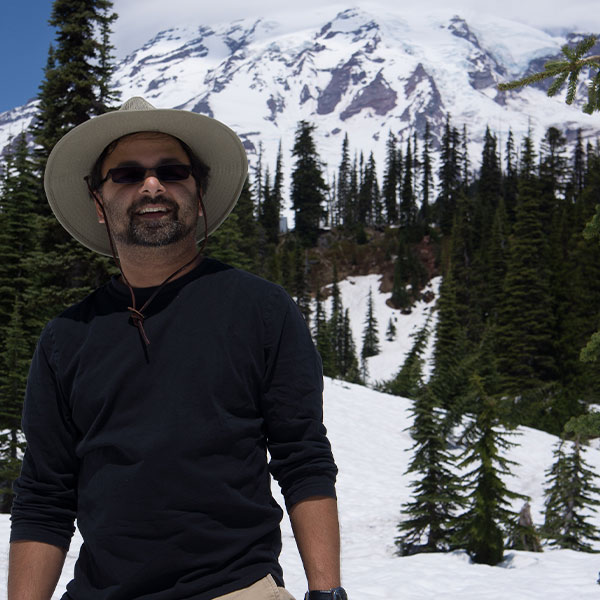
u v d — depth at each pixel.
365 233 128.12
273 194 137.88
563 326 57.62
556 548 18.61
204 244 2.42
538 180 103.62
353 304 115.81
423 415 19.95
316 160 130.75
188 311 2.12
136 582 1.94
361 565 12.39
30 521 2.17
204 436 1.99
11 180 26.20
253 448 2.06
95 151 2.36
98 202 2.44
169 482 1.96
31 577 2.11
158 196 2.26
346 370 92.19
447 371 41.94
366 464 30.62
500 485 14.73
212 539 1.96
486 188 129.25
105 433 2.04
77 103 23.19
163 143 2.32
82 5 23.53
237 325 2.10
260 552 1.99
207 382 2.03
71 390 2.15
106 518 1.99
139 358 2.06
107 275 22.19
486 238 103.19
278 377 2.12
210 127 2.33
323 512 2.01
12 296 24.72
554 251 67.62
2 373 19.95
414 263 114.50
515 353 57.50
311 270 121.81
